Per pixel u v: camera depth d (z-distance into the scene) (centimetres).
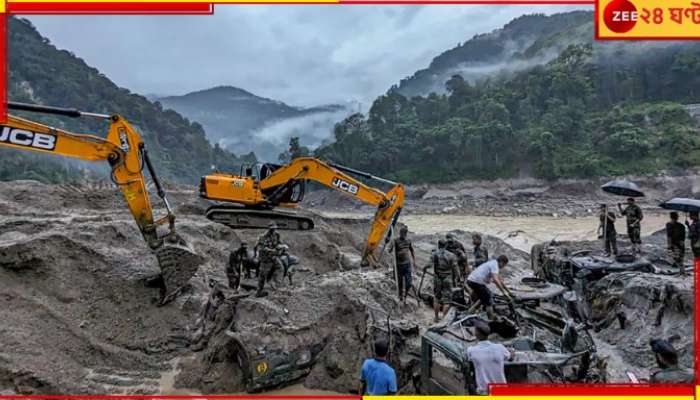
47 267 1143
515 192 10706
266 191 1562
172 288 1168
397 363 841
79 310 1092
